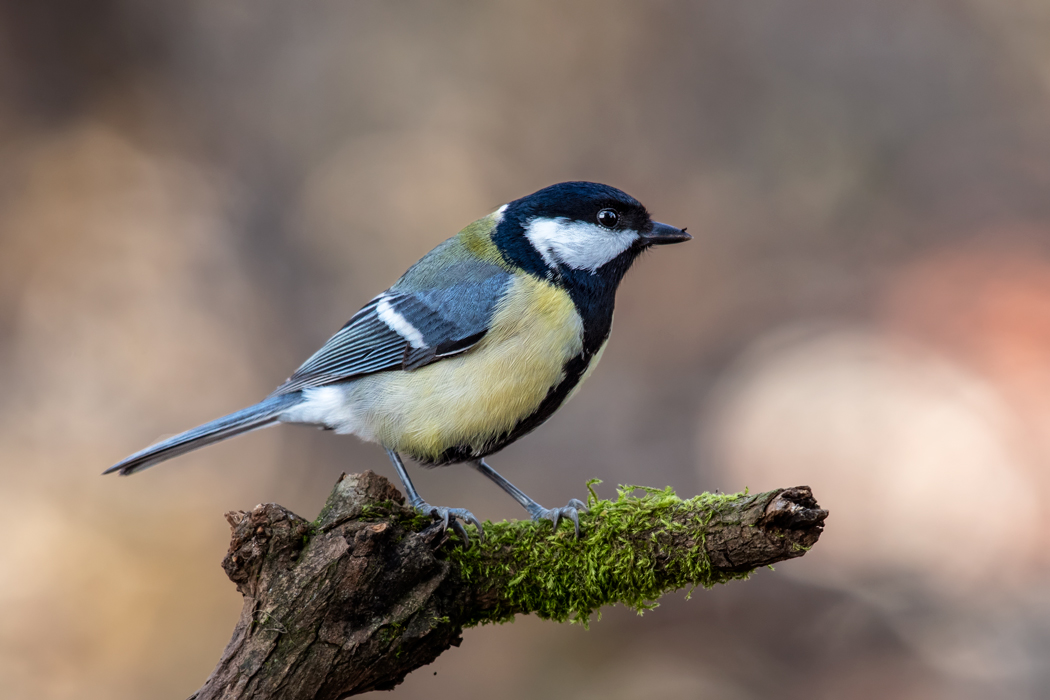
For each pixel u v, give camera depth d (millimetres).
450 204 14758
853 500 12008
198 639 10438
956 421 12336
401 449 6074
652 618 10734
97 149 14109
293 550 4496
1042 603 10289
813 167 15219
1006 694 9305
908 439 12250
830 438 12500
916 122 15352
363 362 6105
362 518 4621
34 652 10141
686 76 15422
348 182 14750
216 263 13977
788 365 13586
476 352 5840
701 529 4520
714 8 15469
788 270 14734
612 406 13359
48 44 14117
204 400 13031
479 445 6020
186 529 11586
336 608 4430
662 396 13477
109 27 14352
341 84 15016
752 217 15086
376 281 14312
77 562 11000
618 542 4742
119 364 13047
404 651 4527
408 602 4543
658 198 15086
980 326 13523
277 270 14312
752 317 14359
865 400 12875
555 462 12594
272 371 13578
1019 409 12367
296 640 4406
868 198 15148
